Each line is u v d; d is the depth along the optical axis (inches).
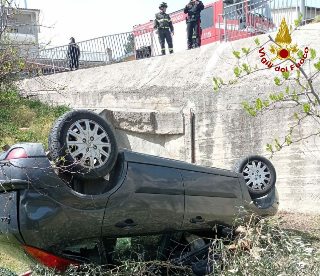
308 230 317.4
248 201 258.8
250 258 171.2
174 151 467.5
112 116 465.7
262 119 418.3
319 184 393.4
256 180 295.1
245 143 428.5
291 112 402.9
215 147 446.6
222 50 503.2
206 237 249.6
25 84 625.3
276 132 411.5
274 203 293.1
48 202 189.2
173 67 526.0
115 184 210.5
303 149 399.9
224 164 441.4
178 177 229.5
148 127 460.8
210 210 239.1
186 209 229.8
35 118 502.9
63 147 201.9
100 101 543.5
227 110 438.3
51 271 190.2
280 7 546.0
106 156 211.8
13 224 185.6
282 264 170.9
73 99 570.6
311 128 395.9
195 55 523.5
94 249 208.5
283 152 408.5
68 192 194.1
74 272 189.2
